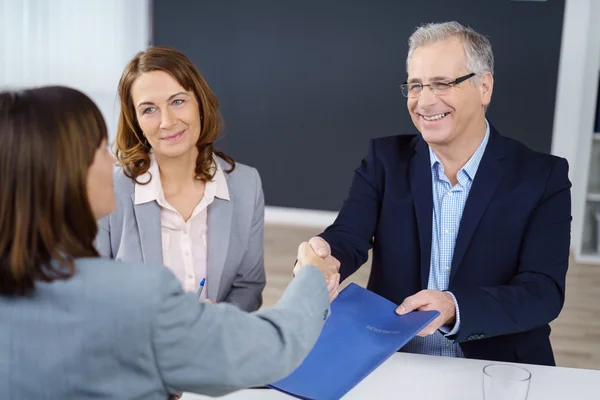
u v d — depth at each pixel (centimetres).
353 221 176
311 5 491
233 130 520
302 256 139
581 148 433
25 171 77
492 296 144
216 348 83
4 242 78
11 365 77
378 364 119
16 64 464
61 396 78
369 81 495
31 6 467
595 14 415
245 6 498
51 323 78
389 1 480
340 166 512
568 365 294
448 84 152
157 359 81
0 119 77
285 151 517
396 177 173
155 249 164
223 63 510
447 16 474
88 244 84
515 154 165
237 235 174
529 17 464
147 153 165
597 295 382
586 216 460
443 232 165
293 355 91
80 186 81
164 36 514
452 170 165
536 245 158
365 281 394
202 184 170
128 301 78
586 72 424
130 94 157
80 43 486
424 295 138
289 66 503
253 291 178
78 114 81
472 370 138
